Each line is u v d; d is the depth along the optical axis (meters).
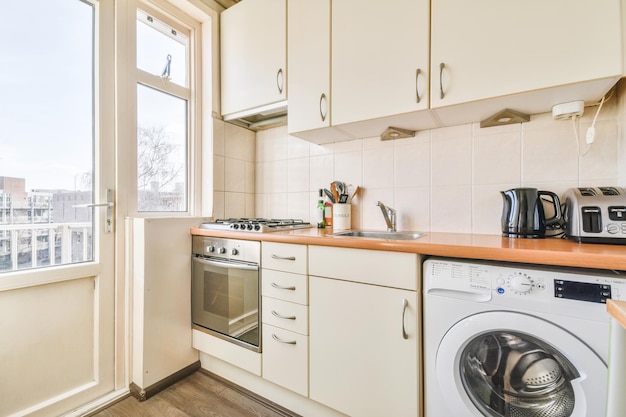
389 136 1.59
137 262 1.50
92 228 1.44
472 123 1.43
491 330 0.86
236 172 2.08
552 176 1.26
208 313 1.62
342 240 1.13
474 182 1.43
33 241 1.26
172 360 1.58
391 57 1.29
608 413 0.55
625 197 0.95
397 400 1.03
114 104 1.52
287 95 1.64
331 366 1.18
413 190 1.59
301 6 1.58
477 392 0.96
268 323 1.36
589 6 0.93
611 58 0.90
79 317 1.38
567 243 0.98
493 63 1.07
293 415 1.33
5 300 1.17
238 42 1.88
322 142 1.87
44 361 1.27
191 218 1.72
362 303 1.10
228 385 1.56
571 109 1.13
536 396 0.88
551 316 0.78
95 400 1.40
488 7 1.08
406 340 1.01
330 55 1.47
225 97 1.95
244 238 1.44
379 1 1.32
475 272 0.90
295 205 2.03
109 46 1.50
